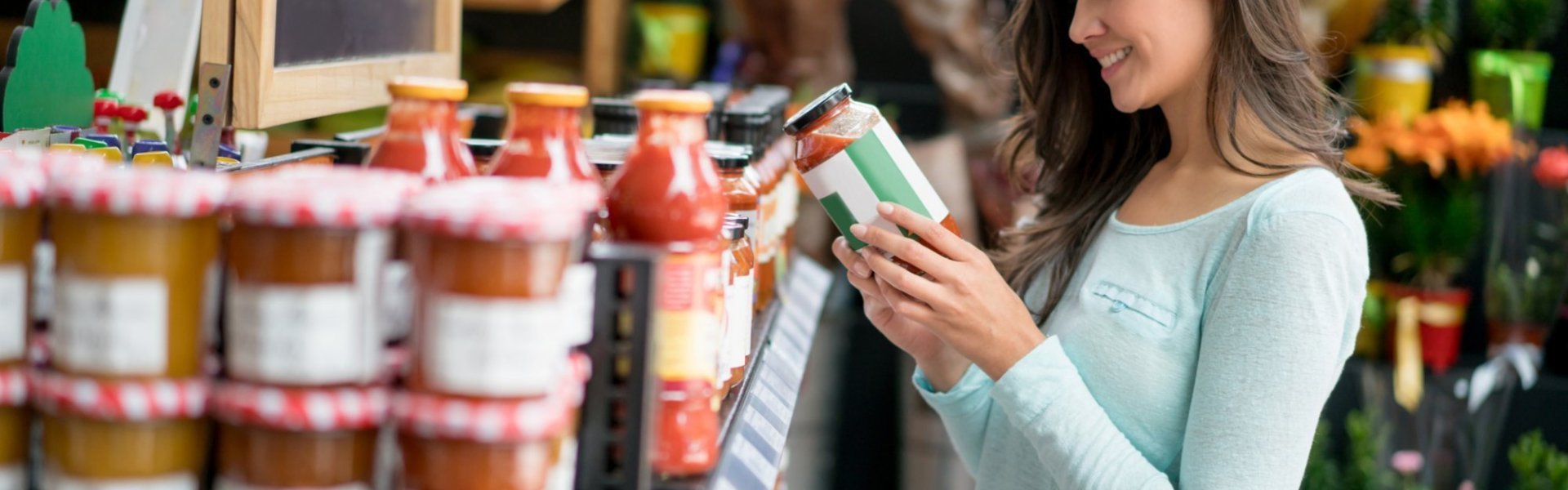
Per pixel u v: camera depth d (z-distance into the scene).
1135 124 1.83
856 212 1.50
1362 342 3.47
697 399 1.15
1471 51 3.67
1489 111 3.52
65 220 0.89
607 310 1.01
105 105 1.54
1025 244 1.90
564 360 0.93
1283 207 1.47
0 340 0.91
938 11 3.68
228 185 0.91
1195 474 1.46
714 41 4.26
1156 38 1.58
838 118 1.50
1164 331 1.56
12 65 1.45
